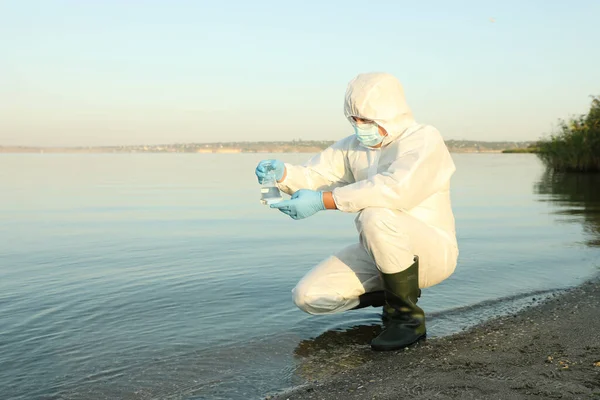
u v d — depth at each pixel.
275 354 2.90
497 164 35.34
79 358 2.85
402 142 3.07
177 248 6.03
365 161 3.29
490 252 5.66
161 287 4.29
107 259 5.43
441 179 3.03
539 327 3.19
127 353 2.92
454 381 2.43
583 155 22.59
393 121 3.07
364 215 2.96
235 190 14.87
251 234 7.05
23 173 24.97
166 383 2.56
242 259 5.40
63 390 2.49
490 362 2.65
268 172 3.32
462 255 5.50
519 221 8.15
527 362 2.63
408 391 2.35
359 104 3.04
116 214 9.29
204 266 5.07
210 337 3.16
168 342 3.08
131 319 3.49
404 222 3.01
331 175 3.51
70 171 27.61
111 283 4.43
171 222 8.25
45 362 2.80
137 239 6.68
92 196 12.88
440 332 3.20
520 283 4.36
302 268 4.98
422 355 2.81
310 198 2.99
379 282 3.32
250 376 2.63
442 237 3.16
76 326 3.36
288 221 8.34
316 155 3.64
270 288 4.25
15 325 3.38
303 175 3.50
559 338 2.98
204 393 2.45
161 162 46.53
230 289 4.22
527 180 18.28
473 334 3.12
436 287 4.25
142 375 2.64
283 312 3.63
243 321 3.45
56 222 8.27
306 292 3.23
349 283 3.28
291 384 2.53
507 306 3.71
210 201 11.66
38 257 5.55
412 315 3.03
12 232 7.27
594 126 22.27
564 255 5.48
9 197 12.49
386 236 2.93
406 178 2.91
